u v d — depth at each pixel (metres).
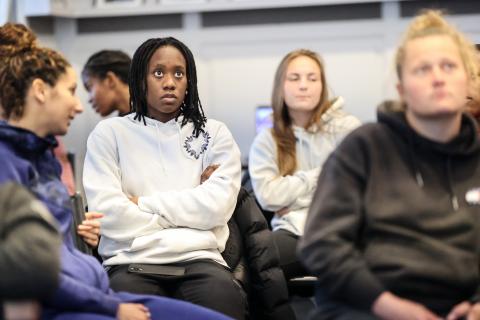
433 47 2.27
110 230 3.24
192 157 3.42
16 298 1.77
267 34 6.45
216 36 6.50
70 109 2.51
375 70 6.33
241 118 6.56
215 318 2.61
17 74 2.43
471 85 2.60
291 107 4.21
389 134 2.32
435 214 2.24
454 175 2.29
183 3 6.30
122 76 4.78
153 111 3.46
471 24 6.17
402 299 2.22
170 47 3.43
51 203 2.45
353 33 6.34
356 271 2.19
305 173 4.12
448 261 2.20
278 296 3.40
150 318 2.61
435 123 2.27
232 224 3.46
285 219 4.06
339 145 2.37
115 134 3.38
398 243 2.24
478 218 2.27
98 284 2.57
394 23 6.25
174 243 3.18
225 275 3.12
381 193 2.28
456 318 2.18
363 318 2.23
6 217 1.82
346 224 2.25
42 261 1.78
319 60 4.27
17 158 2.36
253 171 4.19
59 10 6.21
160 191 3.36
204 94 6.56
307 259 2.29
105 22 6.61
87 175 3.32
